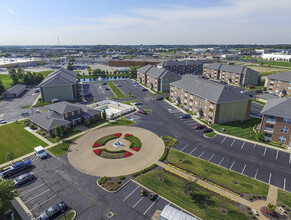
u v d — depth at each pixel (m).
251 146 58.91
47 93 101.56
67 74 121.12
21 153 55.03
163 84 121.94
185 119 79.31
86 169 48.34
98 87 135.00
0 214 32.19
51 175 46.16
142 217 34.84
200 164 50.19
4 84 141.62
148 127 71.75
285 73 116.62
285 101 61.19
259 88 130.38
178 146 58.69
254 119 79.56
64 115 71.69
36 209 36.75
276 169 48.47
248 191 41.25
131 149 57.16
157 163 50.69
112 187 41.75
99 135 65.81
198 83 87.88
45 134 65.44
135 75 171.50
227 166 49.50
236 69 143.38
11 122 75.69
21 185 42.88
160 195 40.03
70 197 39.53
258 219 34.69
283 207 37.19
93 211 36.19
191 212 35.94
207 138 63.59
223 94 73.88
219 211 36.22
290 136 57.94
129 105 95.56
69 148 57.75
